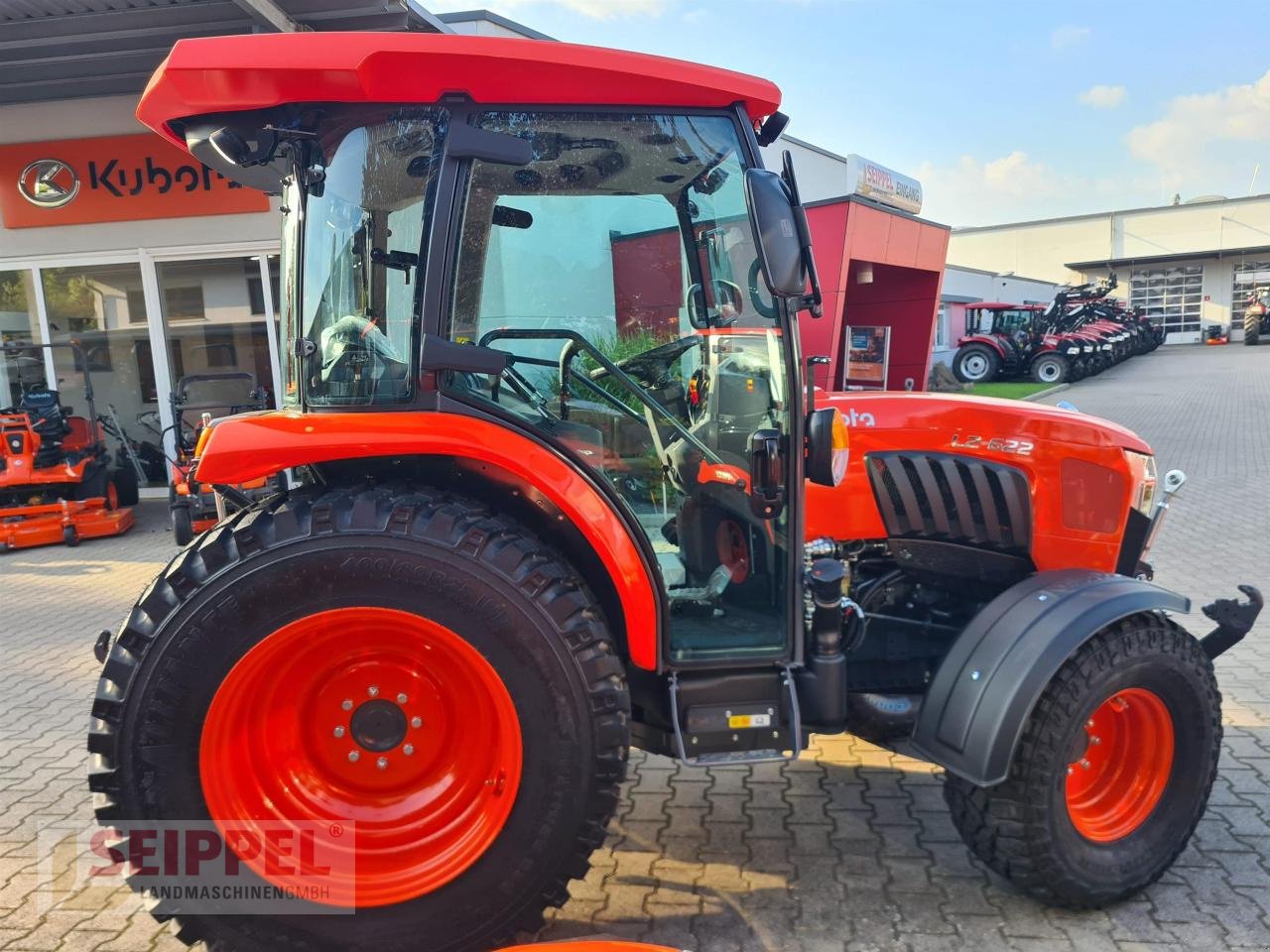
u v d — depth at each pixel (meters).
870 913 2.61
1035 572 3.12
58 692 4.67
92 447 8.78
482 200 2.37
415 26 7.63
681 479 2.70
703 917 2.60
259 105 2.24
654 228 2.55
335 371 2.35
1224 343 33.97
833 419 2.55
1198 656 2.65
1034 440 3.08
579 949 1.82
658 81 2.33
